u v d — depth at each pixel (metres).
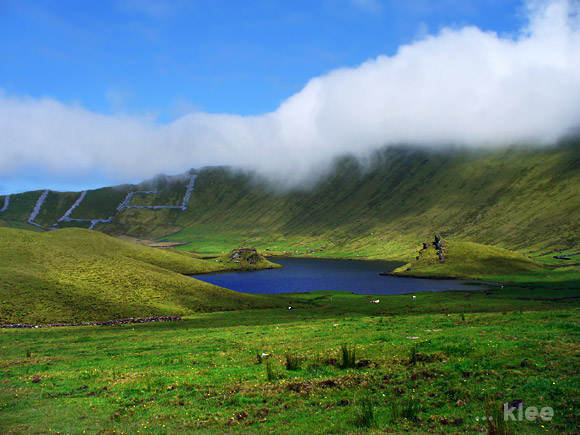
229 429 18.06
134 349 42.78
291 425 17.98
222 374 27.42
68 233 167.75
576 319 37.19
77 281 94.56
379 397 20.59
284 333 48.22
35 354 41.91
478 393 19.56
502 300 106.06
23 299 77.56
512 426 15.62
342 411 19.25
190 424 18.80
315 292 147.38
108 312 79.69
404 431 16.47
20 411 21.72
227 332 54.53
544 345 25.61
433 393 20.39
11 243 111.12
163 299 96.25
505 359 23.61
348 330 45.41
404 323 48.38
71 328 65.19
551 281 160.25
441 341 29.94
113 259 123.44
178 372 29.08
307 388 22.67
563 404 17.20
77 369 32.94
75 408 21.88
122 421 19.70
